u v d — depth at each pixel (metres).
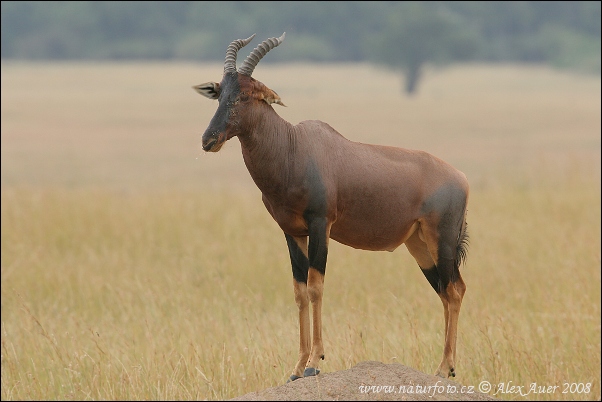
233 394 29.25
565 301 37.72
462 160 112.19
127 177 96.56
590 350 33.28
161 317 37.44
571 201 61.22
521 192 67.19
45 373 32.59
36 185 88.12
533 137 143.50
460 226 23.80
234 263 46.56
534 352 32.38
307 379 20.53
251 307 39.41
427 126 163.38
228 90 20.97
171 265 47.06
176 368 30.41
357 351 31.09
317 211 21.64
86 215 56.66
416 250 24.25
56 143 135.38
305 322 22.20
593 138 140.75
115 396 29.80
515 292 40.16
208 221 56.75
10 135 146.25
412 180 22.77
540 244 49.09
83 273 44.91
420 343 31.66
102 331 36.81
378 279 43.12
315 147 21.92
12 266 45.09
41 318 38.31
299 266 22.44
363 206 22.30
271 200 22.02
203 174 99.12
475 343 32.78
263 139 21.38
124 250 49.75
